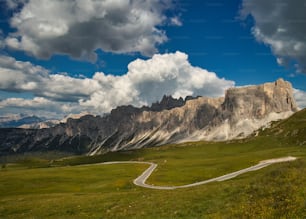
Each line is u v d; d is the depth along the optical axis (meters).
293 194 30.25
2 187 112.06
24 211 54.72
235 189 39.88
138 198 51.78
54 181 123.00
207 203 36.94
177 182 104.88
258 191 35.38
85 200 56.44
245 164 128.88
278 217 27.02
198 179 107.94
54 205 55.16
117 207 45.44
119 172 149.75
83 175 140.50
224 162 154.50
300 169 38.31
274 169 41.97
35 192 100.75
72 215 44.94
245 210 30.38
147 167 173.12
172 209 37.56
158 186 96.69
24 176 138.12
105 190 94.44
